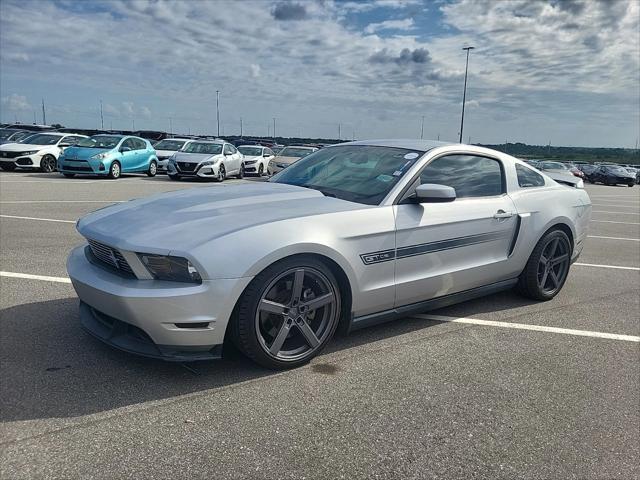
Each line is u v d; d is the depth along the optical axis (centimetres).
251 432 257
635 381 334
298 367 331
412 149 412
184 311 281
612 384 329
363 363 342
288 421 268
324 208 338
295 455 241
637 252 796
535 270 470
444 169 406
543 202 470
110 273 304
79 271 317
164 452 238
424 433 264
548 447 258
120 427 257
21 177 1619
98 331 316
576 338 405
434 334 400
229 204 340
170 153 2039
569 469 241
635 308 490
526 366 349
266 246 296
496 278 441
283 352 323
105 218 334
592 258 732
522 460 246
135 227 306
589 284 575
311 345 330
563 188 509
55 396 283
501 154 461
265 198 356
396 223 354
